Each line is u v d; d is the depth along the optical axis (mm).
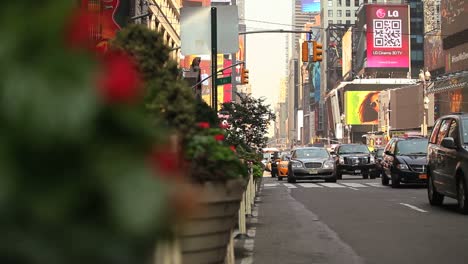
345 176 38062
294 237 10398
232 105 22094
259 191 21547
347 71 162625
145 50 4199
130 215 1266
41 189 1245
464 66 91375
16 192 1226
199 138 4426
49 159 1252
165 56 4332
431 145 15469
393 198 17812
